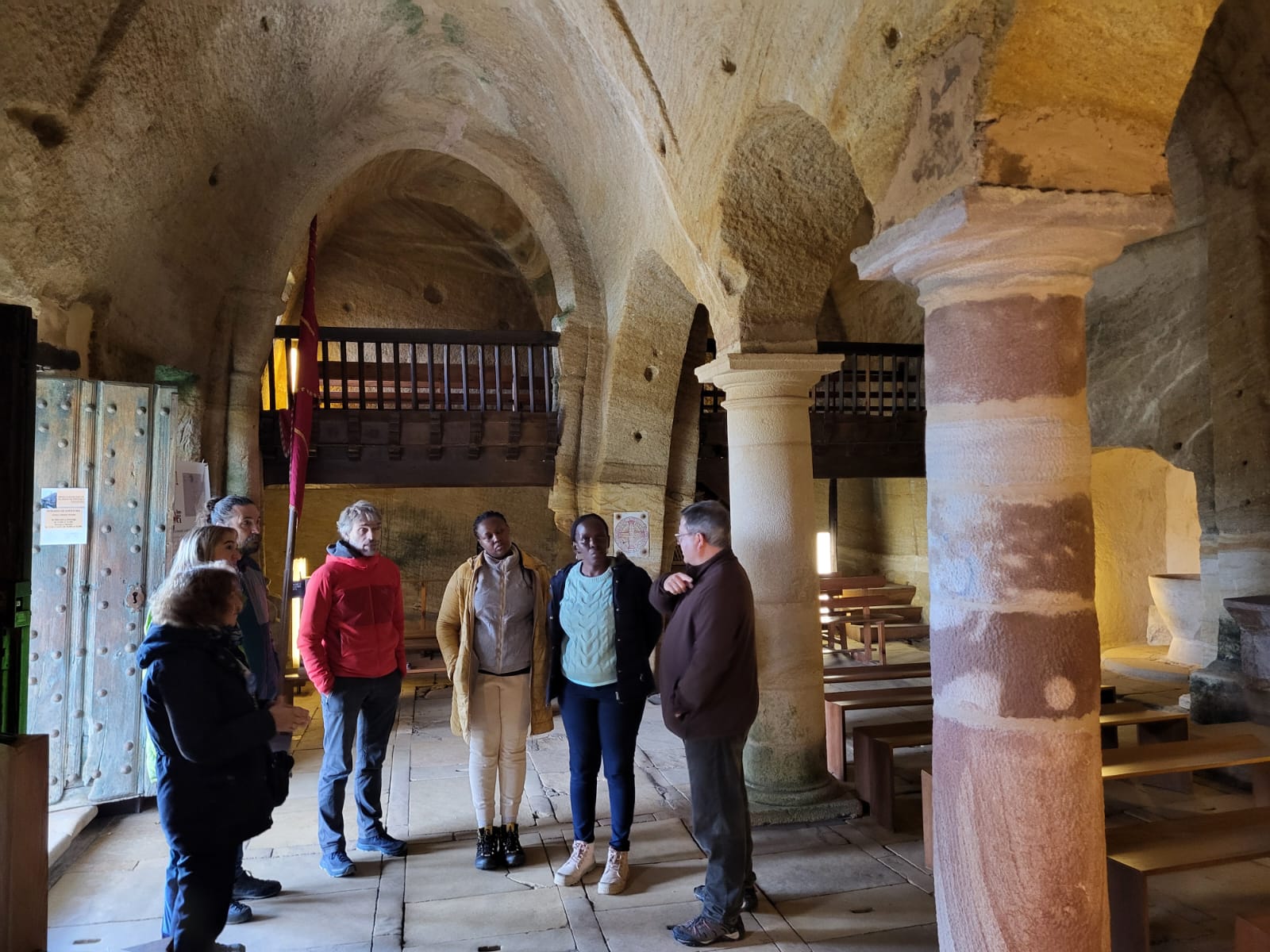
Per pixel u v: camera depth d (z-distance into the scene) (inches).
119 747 189.0
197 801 102.0
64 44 174.6
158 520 195.9
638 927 136.9
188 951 100.5
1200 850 121.9
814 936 133.1
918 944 130.0
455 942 132.7
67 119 181.6
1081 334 99.0
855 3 117.8
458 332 313.4
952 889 99.1
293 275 422.3
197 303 252.4
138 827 184.2
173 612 101.8
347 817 189.6
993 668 95.7
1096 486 412.5
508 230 450.3
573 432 312.8
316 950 130.6
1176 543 417.7
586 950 130.0
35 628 182.7
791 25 136.9
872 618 408.8
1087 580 96.7
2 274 181.8
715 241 178.2
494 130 298.7
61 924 140.8
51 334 192.5
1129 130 98.5
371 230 445.4
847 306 526.9
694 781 130.7
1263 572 257.8
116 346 219.6
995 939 94.9
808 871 156.3
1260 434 259.1
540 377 329.1
